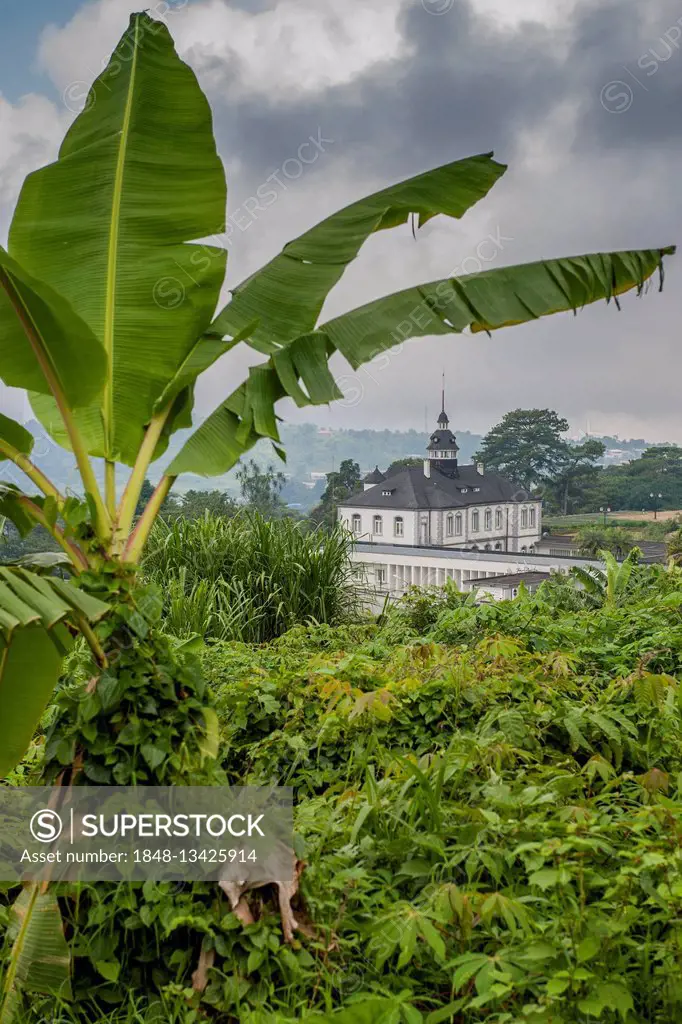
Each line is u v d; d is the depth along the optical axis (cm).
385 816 358
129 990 301
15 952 306
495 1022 268
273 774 457
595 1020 251
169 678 326
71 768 323
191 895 306
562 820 308
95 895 306
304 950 296
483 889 327
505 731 414
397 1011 242
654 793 336
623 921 262
